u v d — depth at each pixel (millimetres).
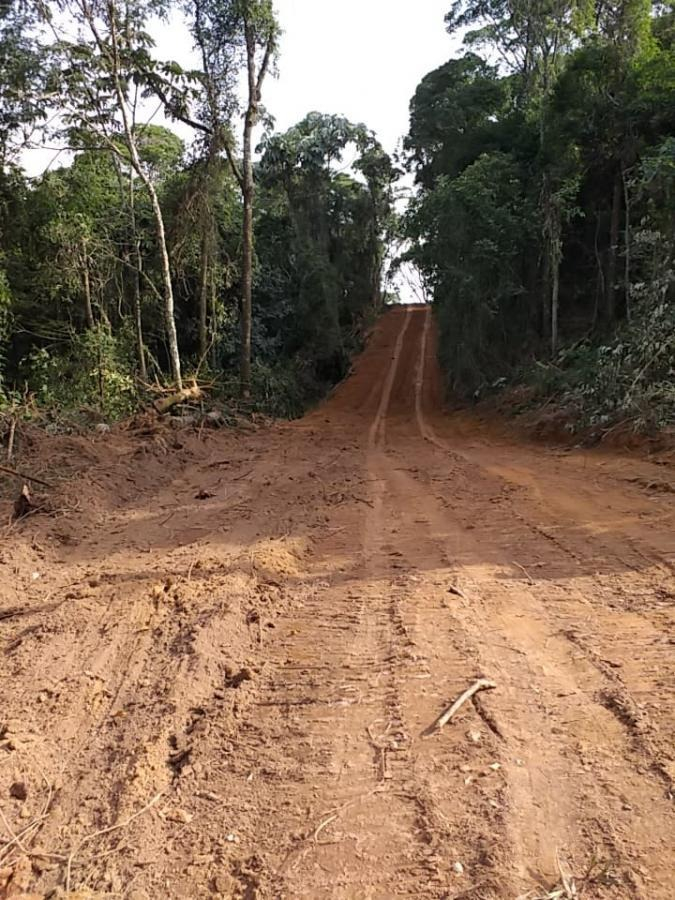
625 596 4980
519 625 4578
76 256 20609
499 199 22969
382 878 2451
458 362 25516
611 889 2326
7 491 8469
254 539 6992
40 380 19328
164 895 2463
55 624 4910
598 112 20156
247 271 22453
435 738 3297
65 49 16203
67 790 3115
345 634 4590
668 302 14195
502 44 30984
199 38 20219
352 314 49438
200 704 3771
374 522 7609
